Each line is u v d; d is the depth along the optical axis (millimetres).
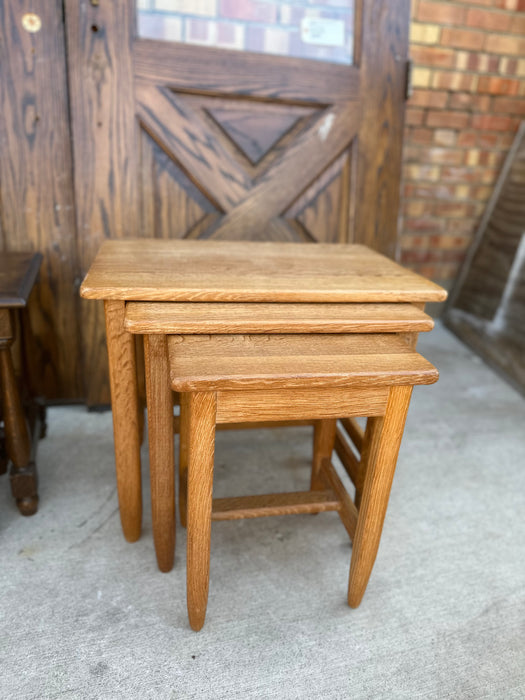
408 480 1909
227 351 1097
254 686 1137
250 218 2213
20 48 1818
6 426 1524
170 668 1170
